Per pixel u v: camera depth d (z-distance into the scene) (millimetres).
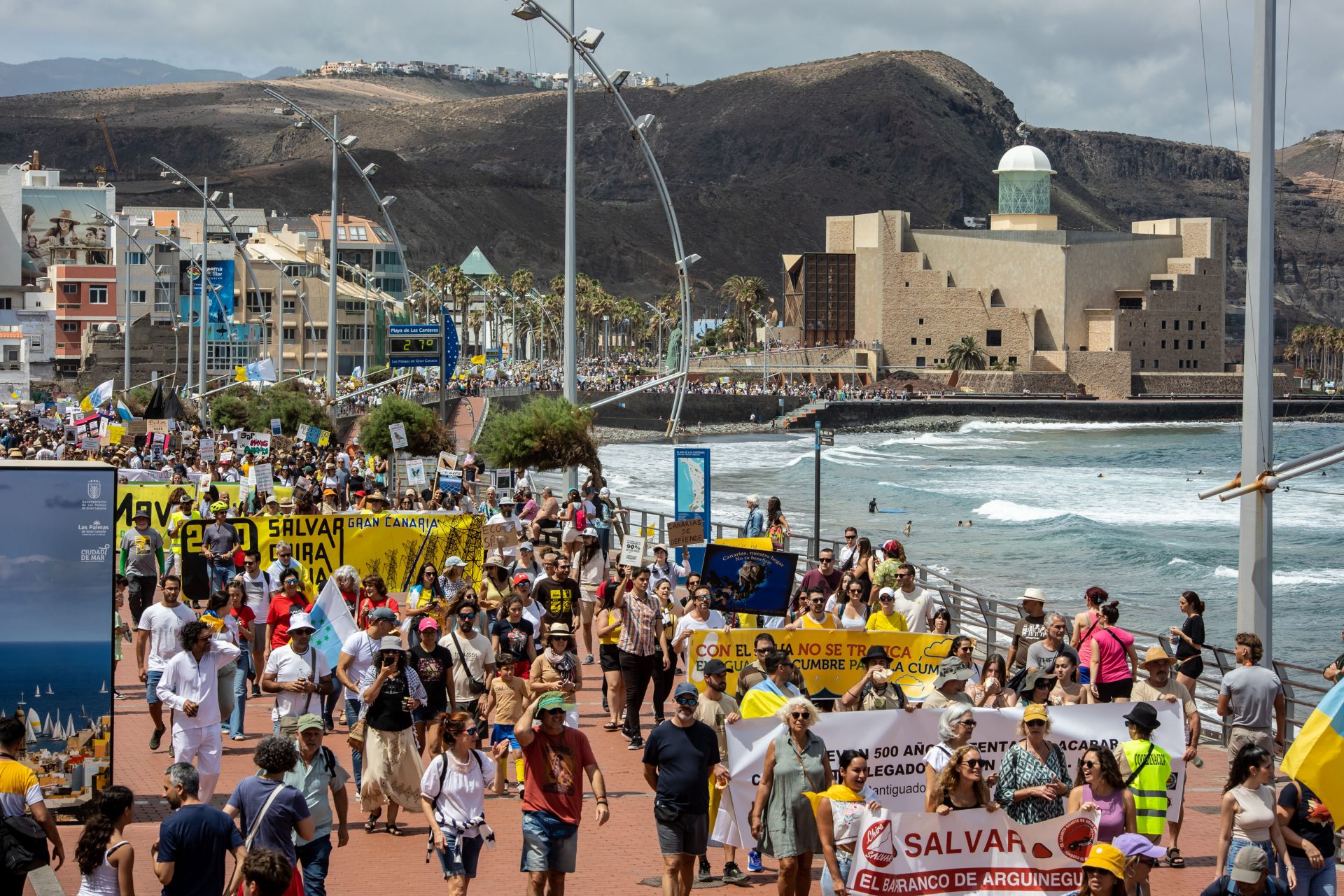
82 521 19312
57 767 19266
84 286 199375
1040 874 15953
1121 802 16141
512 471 48344
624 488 132875
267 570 28281
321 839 16141
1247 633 22641
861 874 15734
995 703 21062
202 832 14195
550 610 26375
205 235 97750
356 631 22141
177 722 19922
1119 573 85125
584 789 22156
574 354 52531
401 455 67188
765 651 19016
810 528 104812
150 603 32406
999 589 77688
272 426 79250
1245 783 16453
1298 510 133125
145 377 181875
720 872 18812
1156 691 19578
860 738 18125
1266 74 24234
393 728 19516
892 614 23797
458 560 26516
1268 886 15242
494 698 21562
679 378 55062
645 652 24797
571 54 47812
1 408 120125
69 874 17500
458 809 16406
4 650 19172
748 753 17969
